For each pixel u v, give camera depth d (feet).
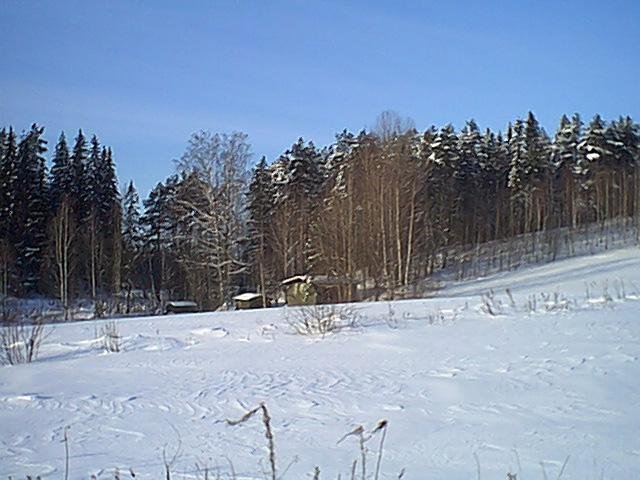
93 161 182.09
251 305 130.11
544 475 17.22
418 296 118.83
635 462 18.22
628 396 25.72
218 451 20.98
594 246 169.58
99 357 43.32
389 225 135.33
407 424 23.43
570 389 27.17
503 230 197.77
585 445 20.01
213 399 28.86
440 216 169.17
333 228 140.36
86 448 21.98
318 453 20.31
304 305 73.87
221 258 136.87
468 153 191.21
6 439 23.39
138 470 19.10
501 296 78.69
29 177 166.61
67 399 30.01
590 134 203.21
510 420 23.27
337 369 34.40
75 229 160.15
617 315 46.78
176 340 49.42
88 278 163.12
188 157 140.15
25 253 159.43
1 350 45.24
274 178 195.93
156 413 26.84
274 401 27.94
